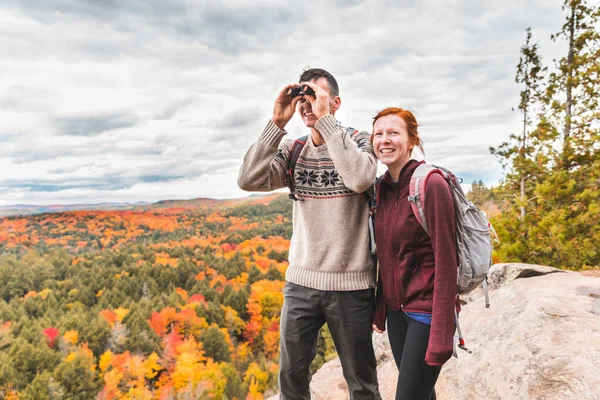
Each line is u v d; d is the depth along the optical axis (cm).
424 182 155
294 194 192
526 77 1081
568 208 802
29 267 7894
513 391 209
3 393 3988
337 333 186
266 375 4922
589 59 965
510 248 799
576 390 179
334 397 319
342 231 182
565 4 1038
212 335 5269
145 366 4547
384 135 168
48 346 4869
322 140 189
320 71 186
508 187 1041
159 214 14488
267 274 7850
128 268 8088
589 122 950
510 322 261
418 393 160
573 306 248
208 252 9562
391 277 173
